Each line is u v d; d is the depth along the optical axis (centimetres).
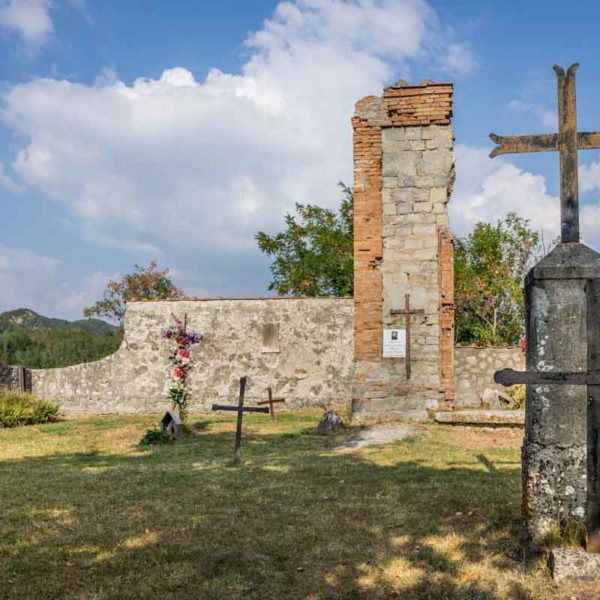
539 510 554
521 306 3133
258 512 709
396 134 1481
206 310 2169
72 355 3525
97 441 1392
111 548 606
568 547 532
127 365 2191
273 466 980
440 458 999
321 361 2103
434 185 1465
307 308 2130
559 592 488
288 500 755
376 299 1460
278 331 2128
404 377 1437
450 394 1435
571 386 550
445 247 1457
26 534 651
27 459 1159
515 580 510
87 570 556
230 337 2144
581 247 561
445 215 1468
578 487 544
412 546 596
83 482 891
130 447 1287
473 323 3241
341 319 2116
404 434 1244
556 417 552
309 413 1942
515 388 1694
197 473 938
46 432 1603
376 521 668
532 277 564
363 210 1478
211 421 1736
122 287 4622
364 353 1455
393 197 1471
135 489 834
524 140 588
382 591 508
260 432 1448
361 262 1470
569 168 575
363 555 578
